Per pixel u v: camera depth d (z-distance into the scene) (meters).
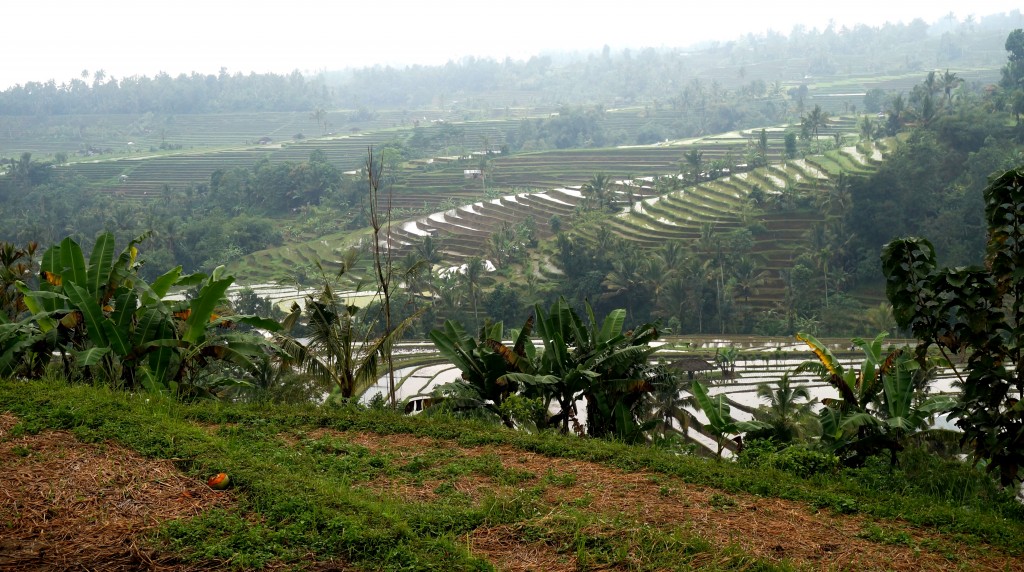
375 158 143.25
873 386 11.93
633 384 13.52
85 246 107.88
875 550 6.62
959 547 6.86
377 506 6.49
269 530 5.89
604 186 110.81
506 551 6.09
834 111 185.00
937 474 9.96
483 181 134.12
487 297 77.75
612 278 78.38
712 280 77.88
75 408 8.16
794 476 9.02
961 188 85.12
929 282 9.55
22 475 6.59
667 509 7.24
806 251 83.00
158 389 11.23
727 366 56.84
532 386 13.87
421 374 56.28
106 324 11.64
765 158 115.56
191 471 6.86
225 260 109.00
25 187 152.75
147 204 137.38
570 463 8.75
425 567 5.48
